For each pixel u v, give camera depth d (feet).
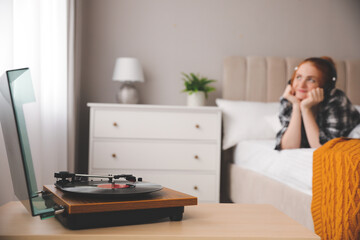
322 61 7.74
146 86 9.79
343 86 9.84
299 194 5.19
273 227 2.82
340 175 4.25
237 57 9.72
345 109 7.34
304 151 5.63
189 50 9.90
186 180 8.47
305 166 5.36
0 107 2.85
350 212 4.01
